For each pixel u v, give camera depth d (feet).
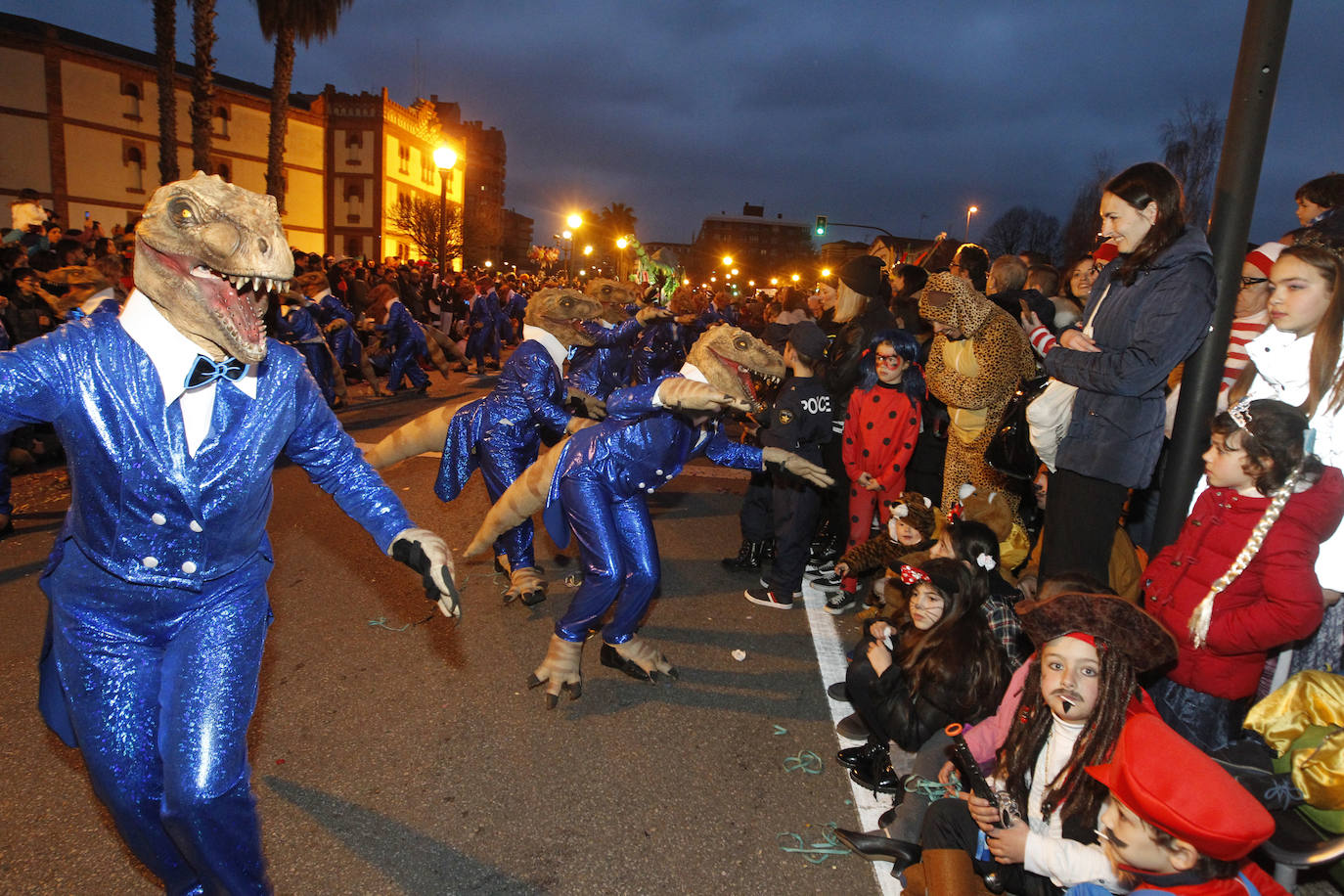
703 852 10.42
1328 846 8.43
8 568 18.56
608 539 13.46
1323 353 10.11
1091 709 8.17
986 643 11.07
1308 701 9.44
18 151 115.65
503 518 14.75
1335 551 9.77
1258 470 9.27
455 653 15.40
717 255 337.72
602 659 15.17
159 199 6.77
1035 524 17.98
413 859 10.08
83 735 7.31
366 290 54.95
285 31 83.05
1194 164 71.15
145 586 7.28
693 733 13.19
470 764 12.03
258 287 7.02
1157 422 11.64
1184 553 10.16
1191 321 10.71
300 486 25.79
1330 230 12.26
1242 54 10.44
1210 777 6.41
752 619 17.84
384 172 169.78
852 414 17.85
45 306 29.17
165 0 69.97
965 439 16.65
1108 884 7.59
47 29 116.16
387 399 44.55
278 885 9.57
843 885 9.95
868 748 12.30
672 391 12.42
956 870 8.91
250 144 148.66
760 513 20.49
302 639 15.70
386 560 19.84
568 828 10.76
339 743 12.38
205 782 7.07
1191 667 10.05
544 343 17.62
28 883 9.38
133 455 6.99
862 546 17.11
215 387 7.27
